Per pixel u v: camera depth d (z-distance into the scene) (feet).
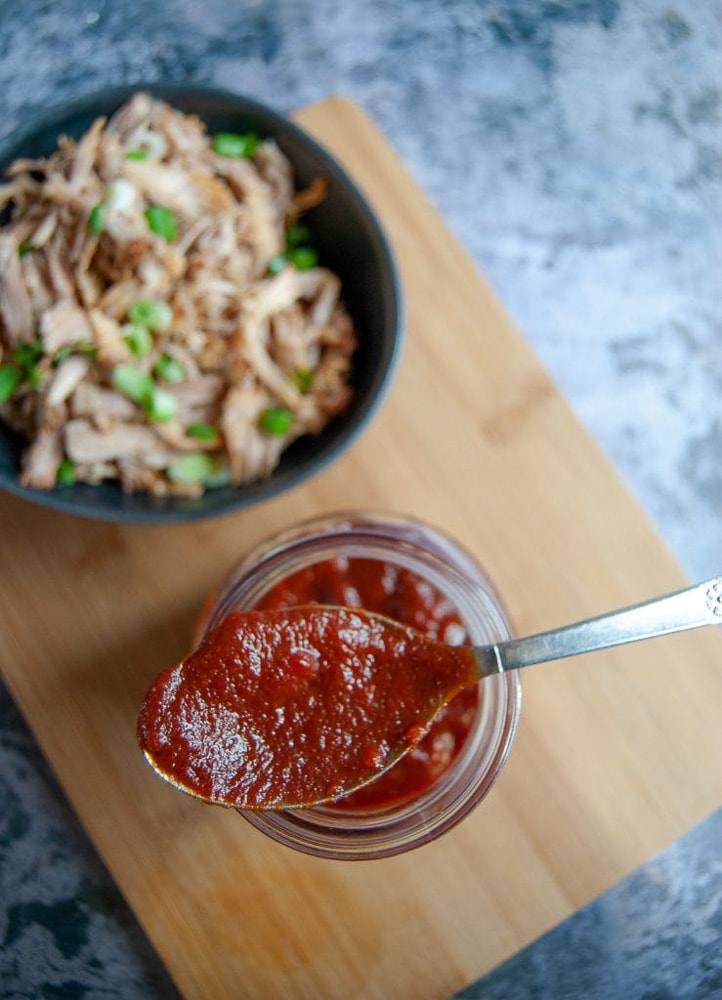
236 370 1.17
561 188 1.45
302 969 1.12
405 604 1.08
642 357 1.42
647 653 1.18
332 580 1.09
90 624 1.16
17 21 1.43
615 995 1.30
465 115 1.46
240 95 1.17
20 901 1.29
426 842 1.03
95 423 1.16
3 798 1.30
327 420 1.21
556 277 1.43
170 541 1.18
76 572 1.17
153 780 1.14
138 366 1.16
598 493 1.20
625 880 1.32
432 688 0.99
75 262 1.16
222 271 1.18
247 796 0.97
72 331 1.14
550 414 1.22
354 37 1.46
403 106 1.45
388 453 1.20
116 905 1.29
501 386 1.22
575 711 1.17
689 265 1.44
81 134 1.19
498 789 1.15
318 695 0.99
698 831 1.32
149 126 1.19
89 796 1.13
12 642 1.15
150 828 1.13
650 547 1.19
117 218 1.15
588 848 1.15
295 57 1.45
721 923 1.31
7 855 1.30
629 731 1.16
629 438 1.40
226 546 1.18
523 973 1.30
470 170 1.44
